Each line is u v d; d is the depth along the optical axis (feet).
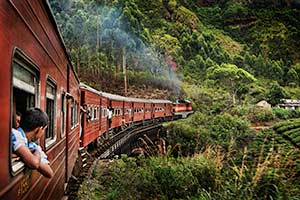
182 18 404.77
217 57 358.84
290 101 248.93
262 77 354.33
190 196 29.78
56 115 18.92
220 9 505.25
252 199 25.23
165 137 89.20
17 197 10.16
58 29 17.43
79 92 42.73
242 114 162.91
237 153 52.13
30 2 11.41
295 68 394.11
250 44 447.01
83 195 31.99
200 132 83.25
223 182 30.01
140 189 31.94
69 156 28.35
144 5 385.29
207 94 248.52
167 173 31.65
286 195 25.55
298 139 68.28
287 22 476.13
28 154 10.31
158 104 140.67
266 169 27.45
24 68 10.80
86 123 48.24
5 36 8.59
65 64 24.39
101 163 48.52
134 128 112.27
